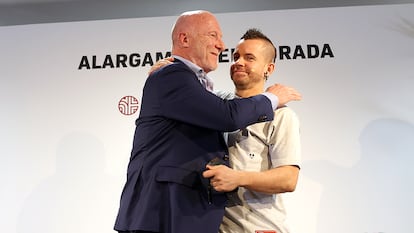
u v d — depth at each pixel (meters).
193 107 1.74
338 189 3.30
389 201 3.26
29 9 3.89
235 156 1.95
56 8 3.89
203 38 1.97
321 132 3.37
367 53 3.46
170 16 3.66
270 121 1.96
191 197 1.72
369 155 3.33
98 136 3.48
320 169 3.33
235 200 1.92
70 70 3.58
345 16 3.52
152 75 1.90
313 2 3.77
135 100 3.51
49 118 3.52
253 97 1.82
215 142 1.84
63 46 3.62
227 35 3.53
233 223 1.90
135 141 1.87
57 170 3.45
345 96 3.41
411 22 3.48
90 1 3.85
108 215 3.37
